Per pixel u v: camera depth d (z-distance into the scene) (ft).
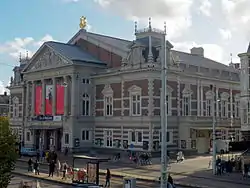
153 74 223.51
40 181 142.82
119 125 238.89
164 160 84.64
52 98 267.80
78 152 248.93
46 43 270.87
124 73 236.63
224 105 276.82
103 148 248.52
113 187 127.24
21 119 308.60
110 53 259.80
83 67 255.29
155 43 238.48
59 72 262.06
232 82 281.13
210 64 290.56
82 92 255.50
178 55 276.21
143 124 223.30
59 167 161.99
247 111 181.68
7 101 470.80
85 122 254.68
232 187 129.08
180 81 242.17
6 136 94.73
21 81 321.32
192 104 250.16
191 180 143.84
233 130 266.16
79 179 134.10
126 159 208.54
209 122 245.86
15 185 131.54
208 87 263.90
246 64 183.11
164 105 86.63
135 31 246.47
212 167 170.19
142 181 141.69
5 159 94.22
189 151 229.86
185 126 232.32
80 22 282.97
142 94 225.97
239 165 165.58
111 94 247.70
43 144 272.10
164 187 84.28
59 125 257.96
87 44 276.41
